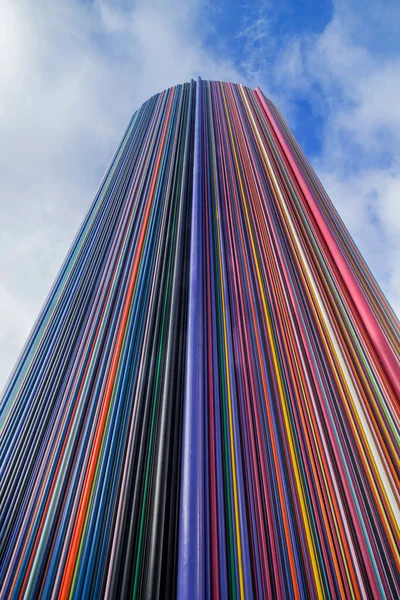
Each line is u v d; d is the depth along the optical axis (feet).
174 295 14.19
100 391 11.73
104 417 10.84
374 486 8.81
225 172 24.03
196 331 12.12
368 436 9.94
